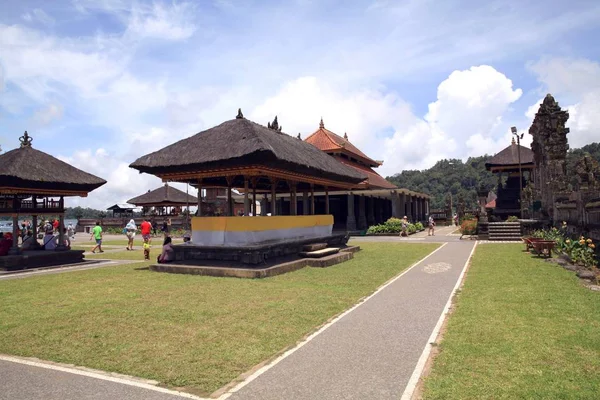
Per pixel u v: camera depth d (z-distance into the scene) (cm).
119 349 651
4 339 712
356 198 4197
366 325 767
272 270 1367
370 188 3853
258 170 1450
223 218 1515
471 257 1814
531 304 880
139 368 572
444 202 10925
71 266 1738
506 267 1455
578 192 1872
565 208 2139
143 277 1381
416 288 1129
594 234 1664
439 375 524
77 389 512
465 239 2947
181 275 1404
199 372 554
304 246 1742
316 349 638
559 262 1485
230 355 615
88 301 1004
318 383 513
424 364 567
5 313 892
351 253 1898
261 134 1536
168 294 1075
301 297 1020
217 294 1066
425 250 2195
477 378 511
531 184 3700
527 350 603
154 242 3453
